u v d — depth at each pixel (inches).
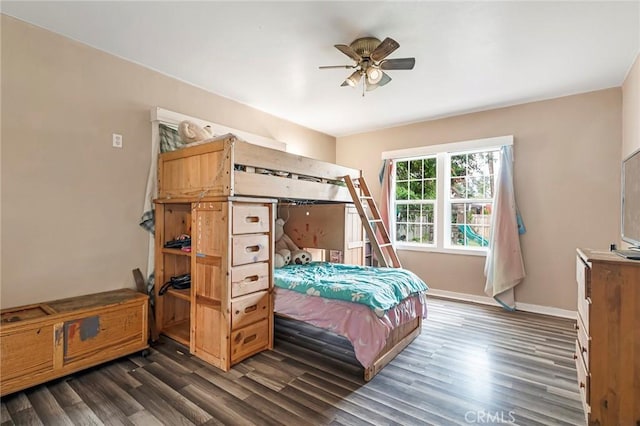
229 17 94.6
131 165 122.3
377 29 100.0
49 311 92.0
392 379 94.3
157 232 126.0
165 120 128.6
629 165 81.7
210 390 87.5
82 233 109.7
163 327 127.6
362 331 95.4
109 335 99.3
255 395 85.4
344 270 135.3
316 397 84.6
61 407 79.2
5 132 93.8
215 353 102.4
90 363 95.1
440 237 189.8
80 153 108.9
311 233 174.7
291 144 199.2
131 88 122.1
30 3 88.3
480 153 181.8
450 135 187.3
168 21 96.8
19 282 96.5
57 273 104.0
